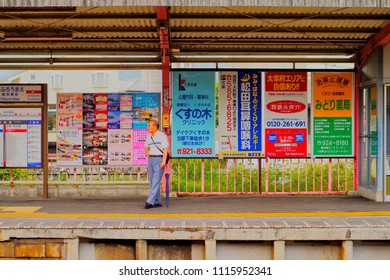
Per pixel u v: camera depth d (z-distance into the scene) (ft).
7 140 36.68
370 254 25.84
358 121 37.29
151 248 25.77
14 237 25.35
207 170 40.09
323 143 37.22
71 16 30.12
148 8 29.09
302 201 34.65
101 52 36.78
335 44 35.60
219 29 32.81
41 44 35.47
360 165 37.37
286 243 25.67
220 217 28.19
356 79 37.29
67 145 37.11
